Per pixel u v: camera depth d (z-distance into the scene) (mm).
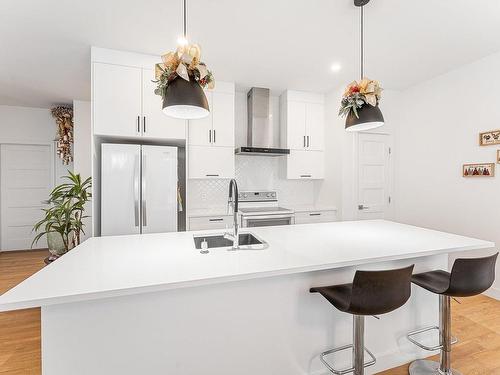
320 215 3857
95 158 2850
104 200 2754
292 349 1617
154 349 1347
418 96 3652
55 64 3008
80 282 1173
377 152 3883
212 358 1447
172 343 1375
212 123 3547
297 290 1625
